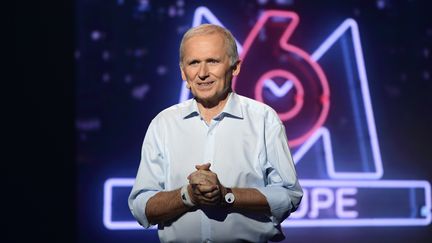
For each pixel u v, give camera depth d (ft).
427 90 21.99
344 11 21.54
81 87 20.02
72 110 19.03
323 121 20.88
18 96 18.61
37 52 18.75
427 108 21.95
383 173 21.59
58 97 18.92
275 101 20.72
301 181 20.63
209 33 7.22
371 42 21.81
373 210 21.21
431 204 21.61
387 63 21.88
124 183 19.98
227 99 7.52
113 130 20.13
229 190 6.97
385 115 21.77
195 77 7.18
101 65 20.18
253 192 7.07
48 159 18.81
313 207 20.67
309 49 21.26
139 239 19.95
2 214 18.49
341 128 21.22
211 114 7.52
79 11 20.13
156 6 20.53
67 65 19.03
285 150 7.46
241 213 7.19
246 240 7.24
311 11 21.36
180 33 20.63
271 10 21.04
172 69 20.52
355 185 21.07
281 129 7.56
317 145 20.99
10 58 18.57
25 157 18.66
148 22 20.52
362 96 21.27
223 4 20.86
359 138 21.30
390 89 21.84
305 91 20.97
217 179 6.79
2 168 18.51
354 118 21.31
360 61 21.27
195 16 20.63
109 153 20.06
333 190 20.92
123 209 19.99
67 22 19.03
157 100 20.40
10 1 18.54
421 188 21.67
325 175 20.98
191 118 7.52
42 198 18.75
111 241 19.81
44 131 18.80
